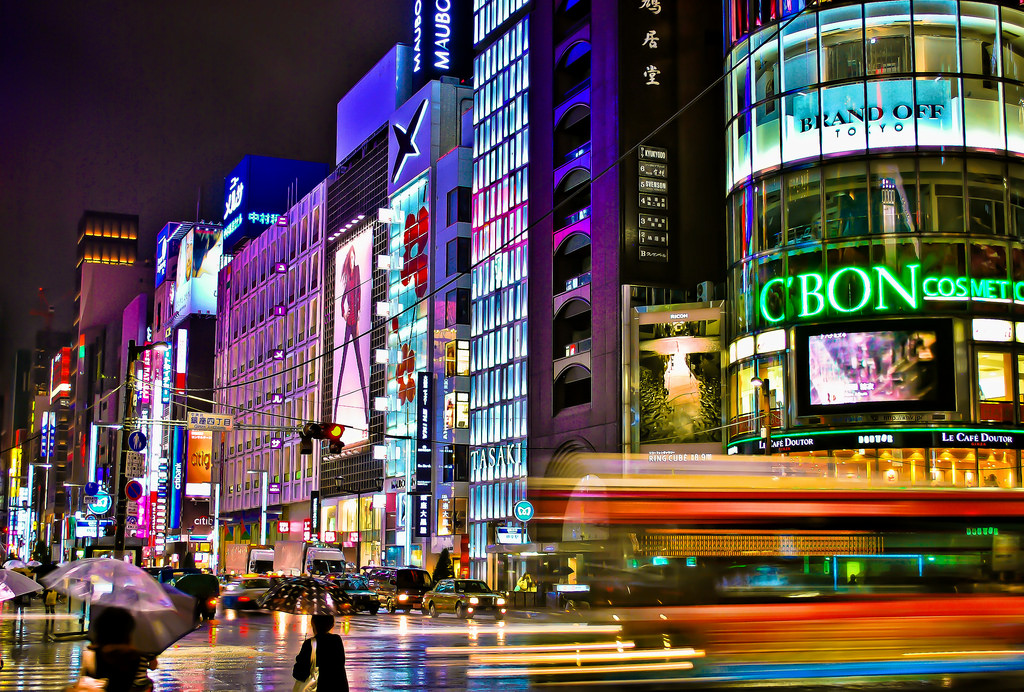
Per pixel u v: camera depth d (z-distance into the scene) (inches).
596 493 742.5
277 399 4394.7
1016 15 1926.7
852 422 1830.7
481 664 927.0
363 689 757.3
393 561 3282.5
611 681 715.4
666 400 2207.2
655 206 2394.2
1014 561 686.5
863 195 1888.5
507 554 2485.2
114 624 359.9
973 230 1851.6
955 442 1777.8
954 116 1879.9
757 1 2058.3
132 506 5344.5
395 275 3506.4
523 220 2847.0
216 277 5605.3
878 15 1923.0
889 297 1840.6
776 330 1948.8
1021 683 669.9
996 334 1822.1
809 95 1958.7
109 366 7450.8
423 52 3624.5
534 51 2810.0
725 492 706.2
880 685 709.3
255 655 1011.9
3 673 836.0
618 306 2336.4
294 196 4682.6
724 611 685.9
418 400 3095.5
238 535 4845.0
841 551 689.0
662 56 2455.7
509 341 2859.3
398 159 3550.7
